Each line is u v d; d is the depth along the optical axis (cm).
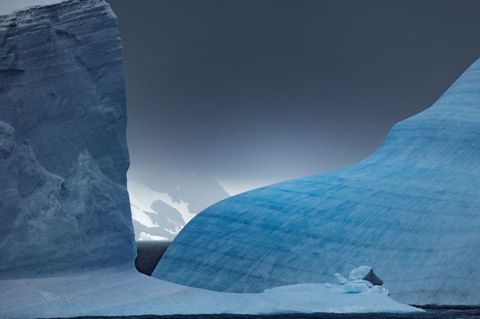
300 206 7938
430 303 6981
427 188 7631
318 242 7588
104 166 4916
